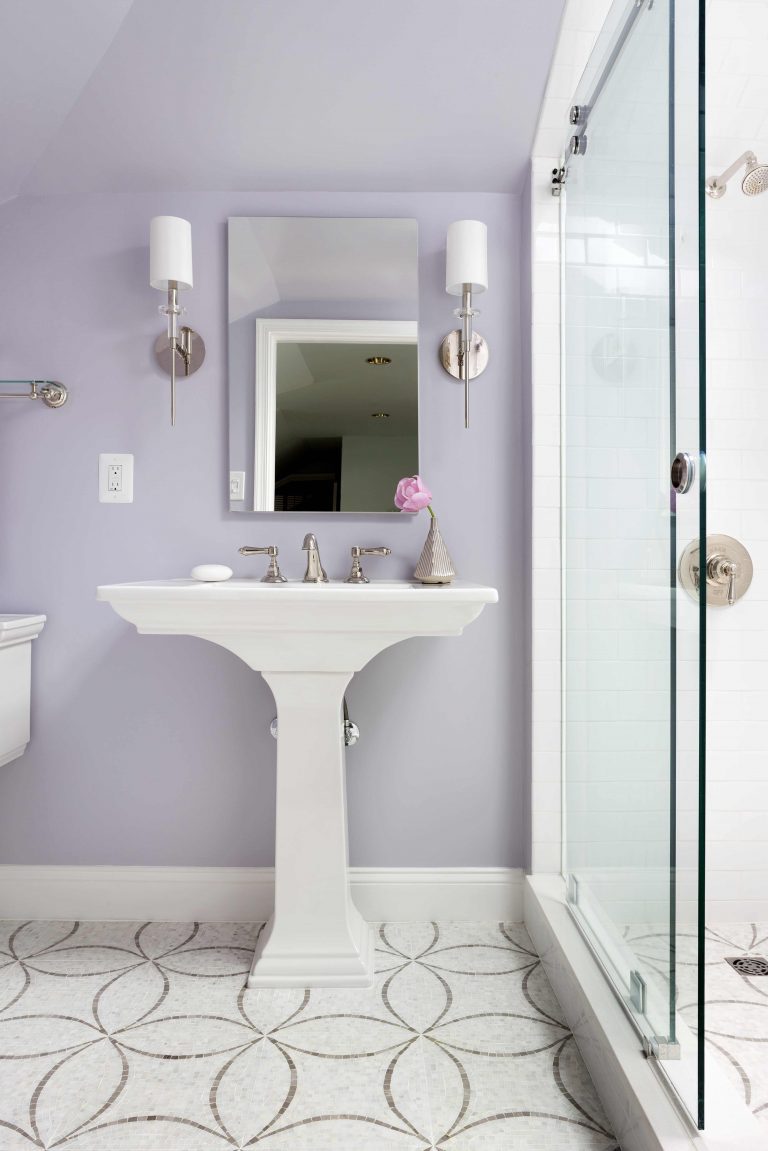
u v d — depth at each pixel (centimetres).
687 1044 120
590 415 168
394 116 190
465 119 190
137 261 205
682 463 111
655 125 124
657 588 125
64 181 203
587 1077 140
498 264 207
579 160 177
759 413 207
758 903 208
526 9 170
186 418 205
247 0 167
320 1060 143
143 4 167
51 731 206
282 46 176
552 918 177
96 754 207
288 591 153
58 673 206
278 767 172
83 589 206
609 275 152
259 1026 154
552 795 199
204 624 159
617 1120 124
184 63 179
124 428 205
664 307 121
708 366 208
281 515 206
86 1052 145
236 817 206
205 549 206
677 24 112
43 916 204
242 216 205
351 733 179
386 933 197
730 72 186
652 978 127
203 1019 156
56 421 205
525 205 202
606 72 153
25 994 165
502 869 206
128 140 194
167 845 206
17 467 205
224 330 205
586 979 150
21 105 178
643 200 130
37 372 206
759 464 208
